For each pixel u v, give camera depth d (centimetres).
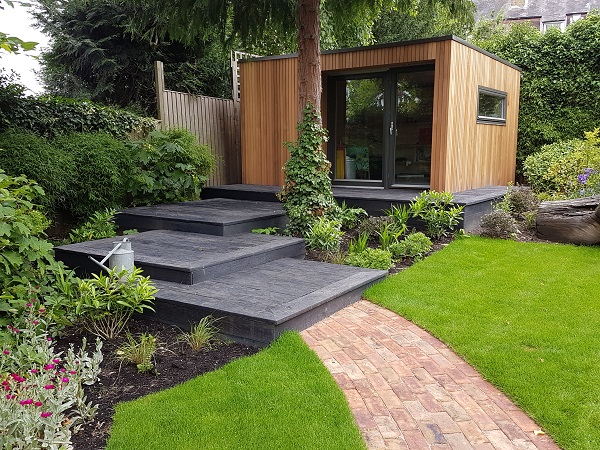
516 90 1015
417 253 538
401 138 820
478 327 350
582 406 248
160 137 770
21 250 343
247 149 930
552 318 363
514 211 731
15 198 355
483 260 515
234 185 916
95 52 1227
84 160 639
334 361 307
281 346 317
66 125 721
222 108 997
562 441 224
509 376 281
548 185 845
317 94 617
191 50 1273
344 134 877
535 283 442
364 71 833
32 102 679
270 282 423
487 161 888
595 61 1006
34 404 199
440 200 623
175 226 621
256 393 262
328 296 380
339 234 572
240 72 916
